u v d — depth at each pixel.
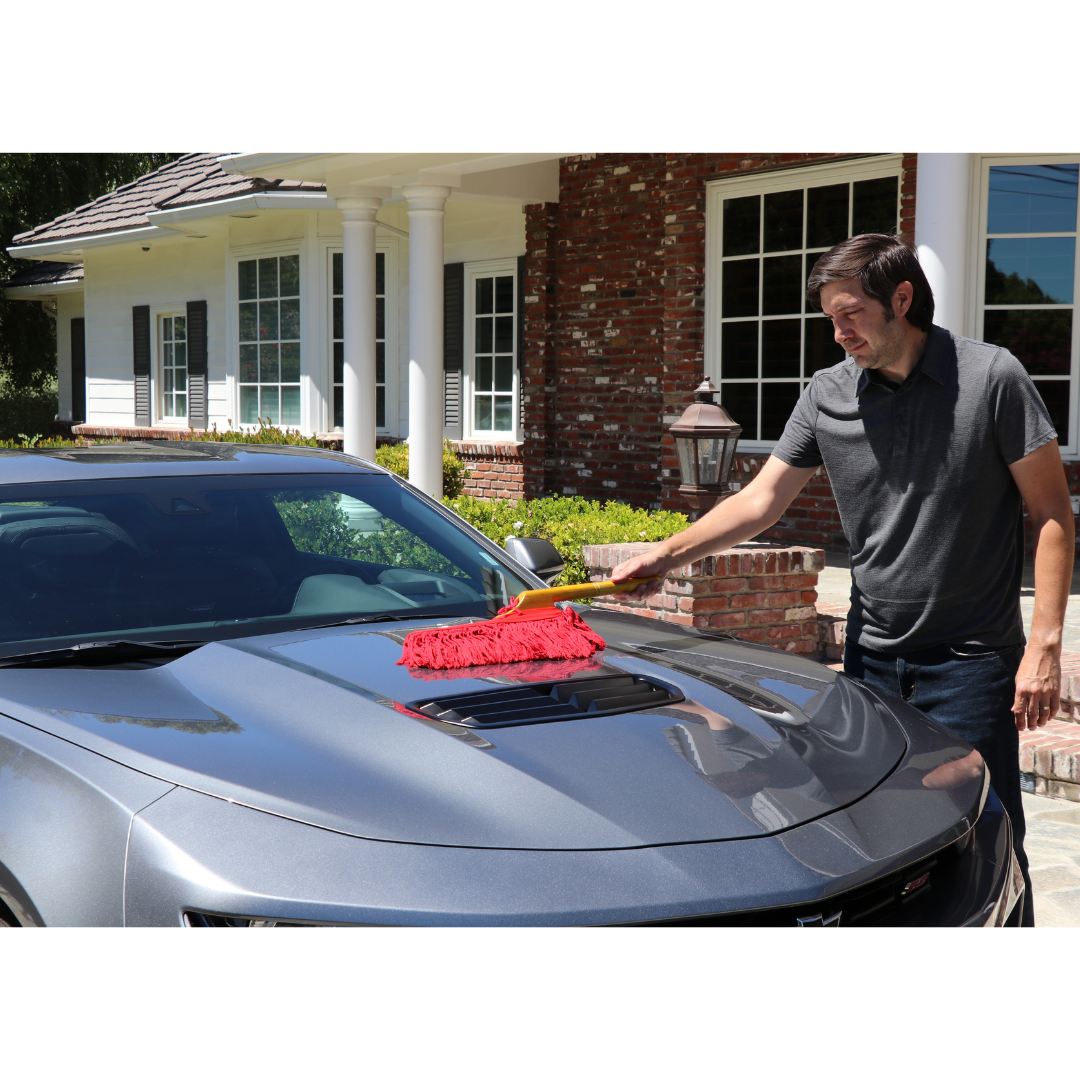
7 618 2.60
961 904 2.00
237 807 1.84
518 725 2.12
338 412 14.91
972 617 2.85
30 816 1.95
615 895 1.70
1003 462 2.75
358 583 2.99
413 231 9.67
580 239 12.67
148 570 2.81
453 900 1.67
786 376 10.43
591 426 12.77
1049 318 9.00
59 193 26.67
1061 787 4.50
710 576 5.93
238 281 15.77
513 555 3.29
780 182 10.30
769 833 1.88
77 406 22.78
